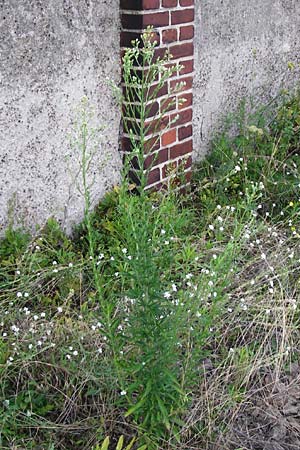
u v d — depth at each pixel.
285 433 2.79
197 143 5.06
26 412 2.76
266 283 3.54
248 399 2.90
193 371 2.69
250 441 2.74
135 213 2.98
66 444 2.68
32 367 2.89
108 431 2.71
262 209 4.53
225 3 5.03
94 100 4.01
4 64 3.42
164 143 4.39
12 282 3.33
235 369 2.95
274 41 5.86
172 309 2.64
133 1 3.94
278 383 2.98
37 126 3.69
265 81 5.86
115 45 4.05
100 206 4.22
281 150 5.22
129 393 2.63
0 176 3.57
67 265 3.61
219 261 2.87
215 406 2.79
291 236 3.88
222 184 4.64
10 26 3.39
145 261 2.48
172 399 2.57
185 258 3.41
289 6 5.95
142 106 2.56
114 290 3.37
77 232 4.04
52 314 3.31
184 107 4.48
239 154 5.04
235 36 5.26
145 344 2.48
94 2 3.83
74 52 3.79
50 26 3.61
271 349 3.16
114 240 3.79
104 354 2.90
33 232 3.83
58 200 3.95
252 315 3.31
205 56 4.94
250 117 5.37
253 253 3.80
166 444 2.63
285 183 4.65
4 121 3.50
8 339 3.02
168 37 4.17
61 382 2.88
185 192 4.58
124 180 2.78
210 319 2.68
